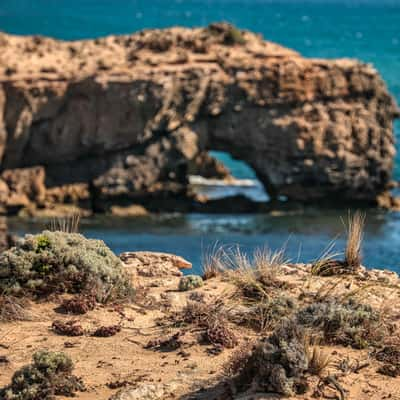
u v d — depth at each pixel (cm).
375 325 2008
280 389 1667
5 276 2356
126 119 12131
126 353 1977
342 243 8819
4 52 12700
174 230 10894
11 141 12156
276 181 12656
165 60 12556
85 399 1734
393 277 2508
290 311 2117
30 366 1794
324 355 1805
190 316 2159
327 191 12738
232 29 13362
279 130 12531
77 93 12131
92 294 2309
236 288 2386
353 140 12812
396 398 1678
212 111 12494
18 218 11838
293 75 12631
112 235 10394
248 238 10044
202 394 1723
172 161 12469
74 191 12288
